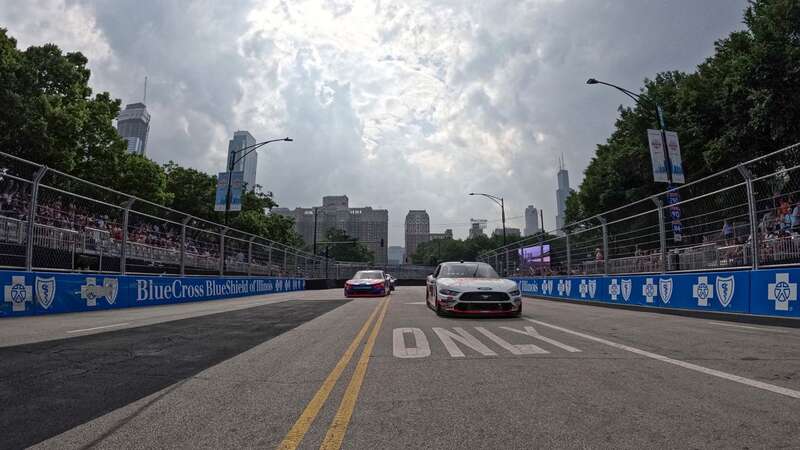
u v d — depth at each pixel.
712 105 27.64
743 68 24.03
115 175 34.81
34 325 9.74
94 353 6.47
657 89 35.31
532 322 10.37
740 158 25.17
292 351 6.85
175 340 7.75
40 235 12.52
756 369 5.31
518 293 11.34
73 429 3.54
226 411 4.00
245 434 3.47
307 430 3.54
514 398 4.30
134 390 4.63
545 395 4.38
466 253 124.69
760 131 23.77
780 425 3.49
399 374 5.32
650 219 15.58
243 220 58.47
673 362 5.75
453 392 4.54
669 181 19.30
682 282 12.75
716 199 12.39
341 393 4.56
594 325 9.75
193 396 4.45
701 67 32.72
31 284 11.88
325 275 54.56
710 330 8.81
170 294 18.17
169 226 19.58
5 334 8.27
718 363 5.65
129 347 7.01
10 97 24.98
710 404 4.02
